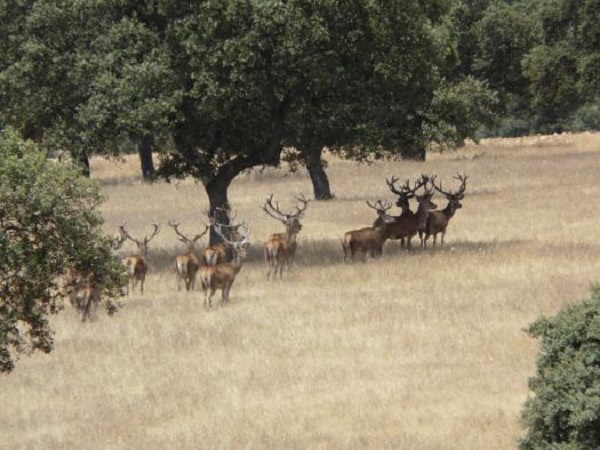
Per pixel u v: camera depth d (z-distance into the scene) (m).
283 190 166.12
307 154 102.62
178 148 99.19
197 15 89.81
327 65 91.12
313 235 112.06
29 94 92.31
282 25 88.25
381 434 48.00
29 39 91.44
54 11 90.81
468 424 48.69
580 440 36.25
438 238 105.81
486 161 195.62
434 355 60.78
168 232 120.50
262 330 68.62
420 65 97.75
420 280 82.31
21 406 56.31
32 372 62.31
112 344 67.56
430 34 98.06
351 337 65.62
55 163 47.44
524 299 72.88
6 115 93.75
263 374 59.00
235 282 85.31
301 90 95.38
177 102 89.25
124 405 55.25
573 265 84.88
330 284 82.75
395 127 100.94
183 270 83.06
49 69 91.56
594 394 36.22
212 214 101.19
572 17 191.75
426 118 106.12
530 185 152.75
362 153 101.81
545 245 95.88
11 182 46.12
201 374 59.88
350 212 131.75
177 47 91.88
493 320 68.00
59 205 46.94
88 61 90.00
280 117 96.44
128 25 90.31
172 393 56.72
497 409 50.56
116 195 167.25
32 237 48.41
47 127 93.94
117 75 90.94
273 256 85.50
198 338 67.44
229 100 91.00
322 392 55.31
